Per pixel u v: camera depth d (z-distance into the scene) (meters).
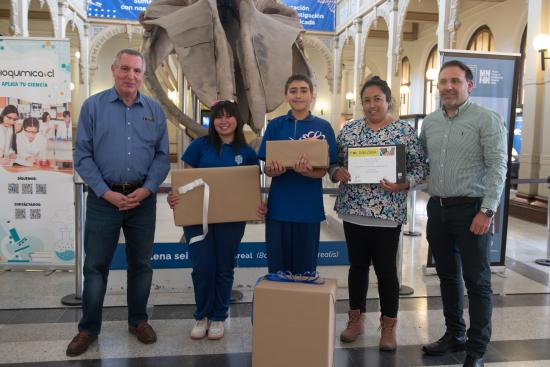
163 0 3.89
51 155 3.97
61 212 4.04
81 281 3.52
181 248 3.73
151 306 3.48
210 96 3.54
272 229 2.71
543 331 3.14
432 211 2.74
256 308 2.20
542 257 5.13
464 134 2.53
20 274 4.23
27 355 2.70
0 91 3.90
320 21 15.63
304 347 2.16
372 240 2.79
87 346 2.76
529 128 7.78
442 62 4.16
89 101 2.69
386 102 2.67
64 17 13.11
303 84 2.65
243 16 3.76
